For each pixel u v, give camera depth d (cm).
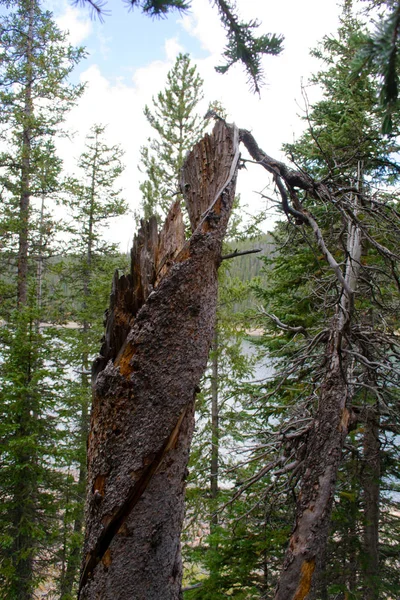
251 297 1251
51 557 1057
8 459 907
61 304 1586
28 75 1218
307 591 426
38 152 1218
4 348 1039
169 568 249
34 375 937
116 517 238
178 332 252
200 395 1224
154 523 242
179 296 254
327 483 454
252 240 784
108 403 245
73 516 1020
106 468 242
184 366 253
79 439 1189
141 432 242
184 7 184
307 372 651
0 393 932
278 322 611
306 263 807
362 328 559
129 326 256
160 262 266
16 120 1203
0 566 927
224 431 1214
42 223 1373
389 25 125
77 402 1125
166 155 1344
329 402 477
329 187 418
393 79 137
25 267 1341
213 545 741
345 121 696
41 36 1209
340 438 468
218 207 275
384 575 786
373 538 742
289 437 545
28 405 945
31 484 936
